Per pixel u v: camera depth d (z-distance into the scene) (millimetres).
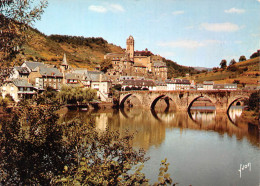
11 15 13445
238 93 81062
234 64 189875
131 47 172625
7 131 13203
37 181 13164
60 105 15672
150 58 177250
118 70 154750
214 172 30312
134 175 12133
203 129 58219
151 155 36719
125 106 119688
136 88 130750
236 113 86625
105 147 16609
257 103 74250
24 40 14016
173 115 85250
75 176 11969
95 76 120375
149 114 88438
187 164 33125
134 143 43938
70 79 108125
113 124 63531
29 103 14758
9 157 12648
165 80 153250
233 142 45438
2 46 13320
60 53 192875
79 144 15836
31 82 95750
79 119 17422
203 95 89500
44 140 13938
